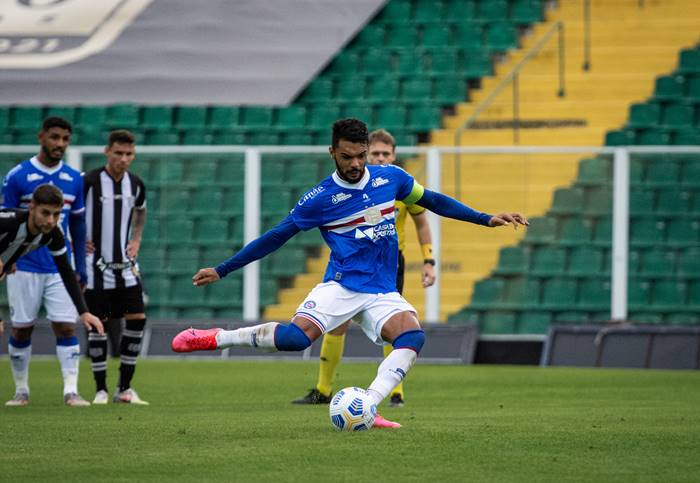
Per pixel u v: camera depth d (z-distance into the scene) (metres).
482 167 51.91
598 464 18.70
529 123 63.88
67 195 30.94
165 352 53.91
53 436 22.77
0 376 42.50
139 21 72.31
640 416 27.09
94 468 18.36
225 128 65.88
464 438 22.00
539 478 17.30
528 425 24.62
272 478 17.28
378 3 72.00
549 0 71.81
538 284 52.06
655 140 62.19
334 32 70.12
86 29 72.25
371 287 22.78
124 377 31.94
